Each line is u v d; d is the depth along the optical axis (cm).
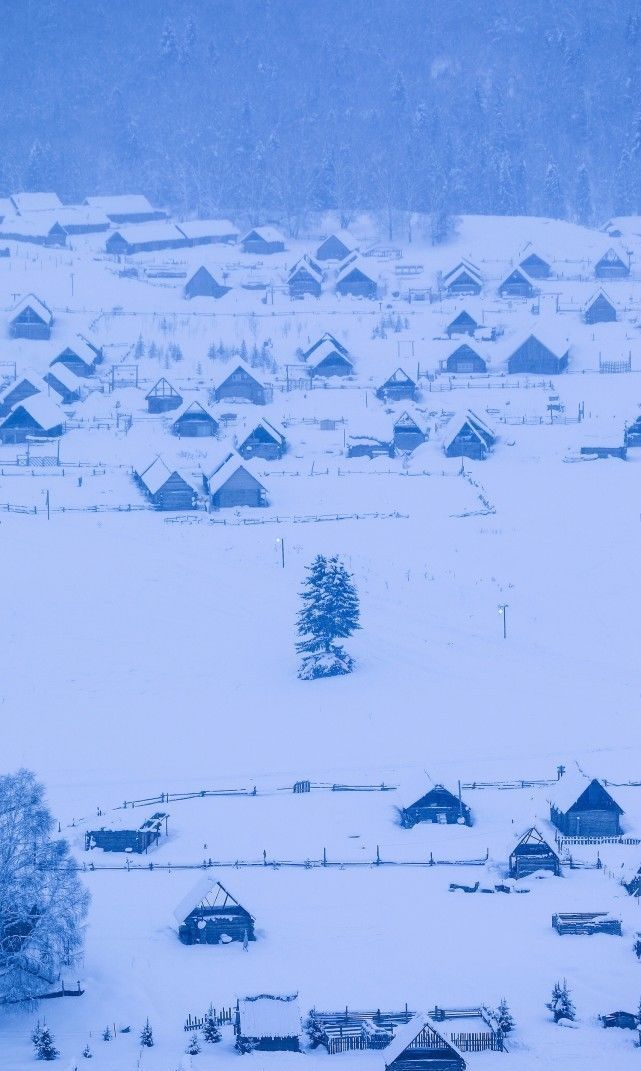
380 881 14250
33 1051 10769
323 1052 10919
